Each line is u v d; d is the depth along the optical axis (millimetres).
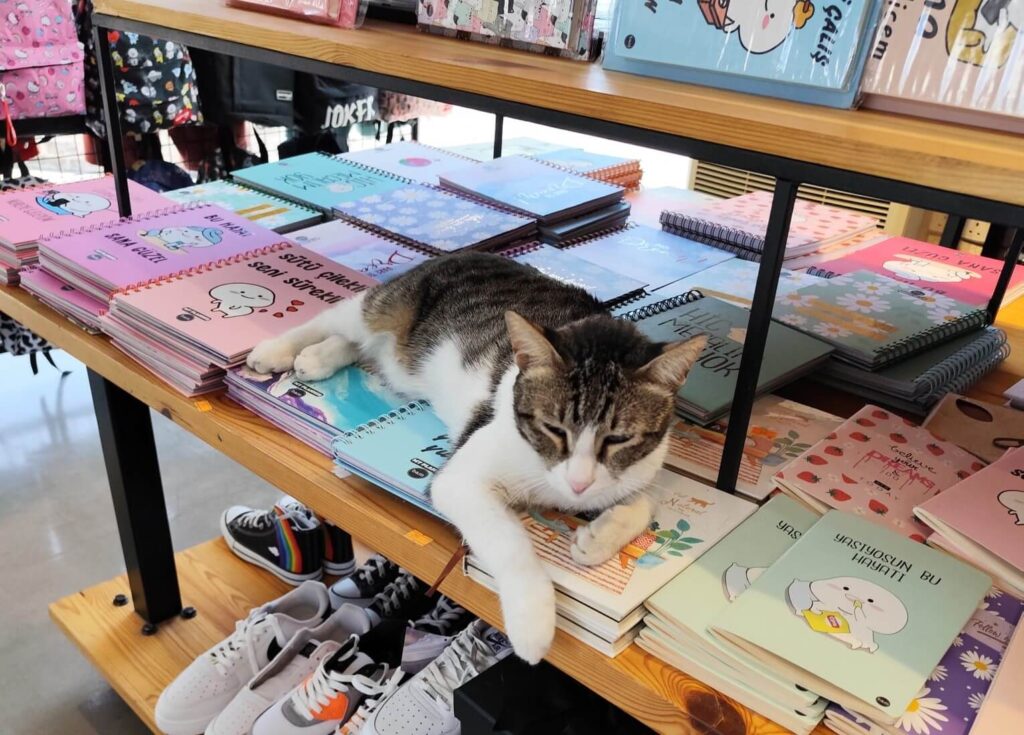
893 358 1297
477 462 900
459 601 875
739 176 2506
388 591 1479
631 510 844
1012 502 900
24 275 1402
